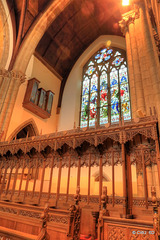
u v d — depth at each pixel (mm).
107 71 19469
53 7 16672
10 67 15172
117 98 17438
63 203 6973
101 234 4266
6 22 15672
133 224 4031
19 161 9523
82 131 7391
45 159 8539
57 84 21250
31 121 16484
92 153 7285
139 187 7195
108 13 18562
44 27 16891
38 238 3256
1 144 10289
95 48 21234
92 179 9086
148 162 6082
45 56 19375
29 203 7875
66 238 4398
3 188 9969
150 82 9164
